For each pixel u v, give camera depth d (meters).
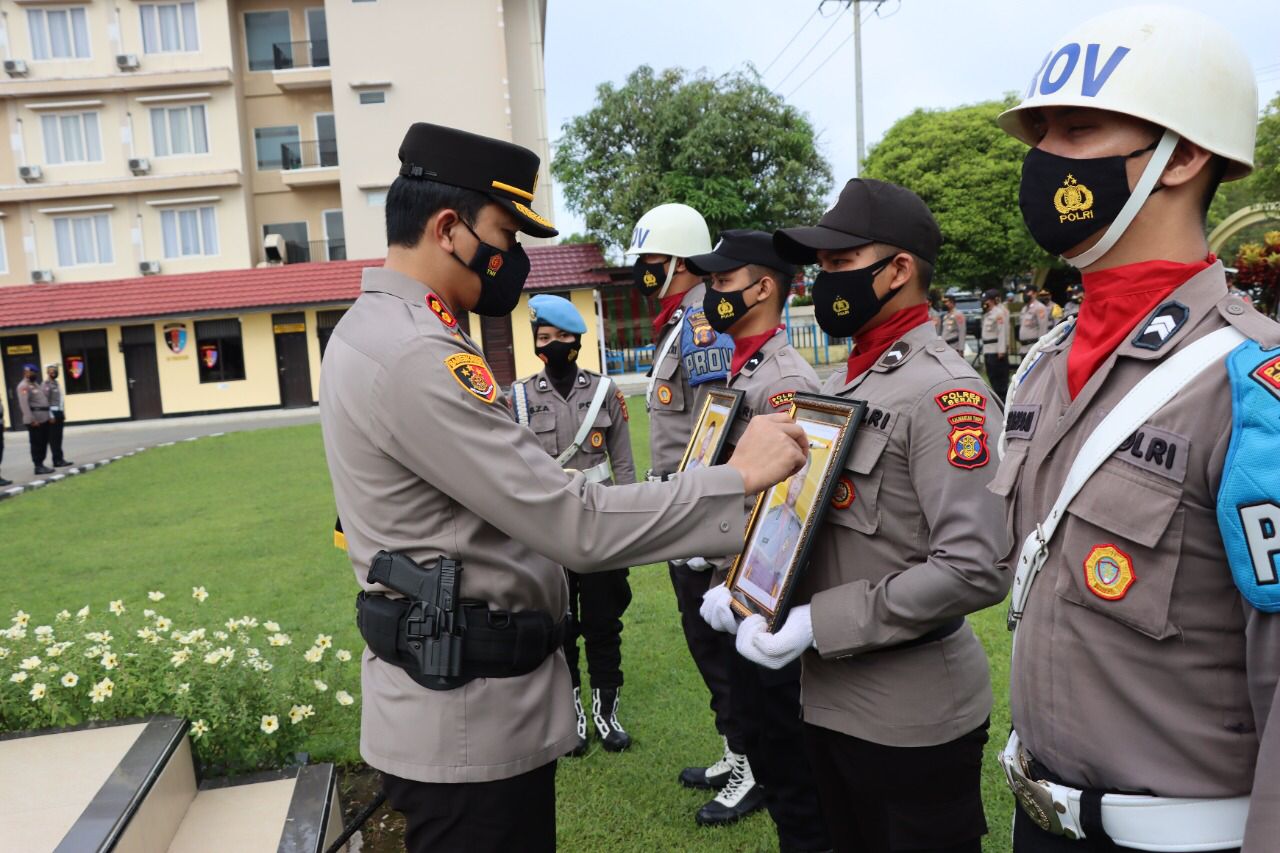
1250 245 5.74
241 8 25.55
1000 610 4.84
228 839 2.65
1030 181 1.37
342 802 3.29
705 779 3.28
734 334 2.89
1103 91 1.26
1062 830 1.36
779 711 2.49
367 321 1.76
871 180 2.05
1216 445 1.17
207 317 23.12
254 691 3.16
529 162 1.85
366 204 24.98
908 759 1.95
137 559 7.25
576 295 22.95
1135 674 1.26
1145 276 1.31
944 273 23.06
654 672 4.35
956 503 1.81
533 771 1.80
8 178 24.97
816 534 1.95
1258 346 1.16
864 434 1.97
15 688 2.96
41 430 13.48
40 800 2.38
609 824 3.05
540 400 4.06
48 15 24.72
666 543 1.71
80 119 24.88
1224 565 1.20
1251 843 1.05
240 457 13.73
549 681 1.85
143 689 3.06
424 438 1.64
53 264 24.91
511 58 26.09
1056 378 1.43
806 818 2.54
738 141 19.61
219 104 24.95
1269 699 1.11
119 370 23.19
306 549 7.29
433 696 1.73
